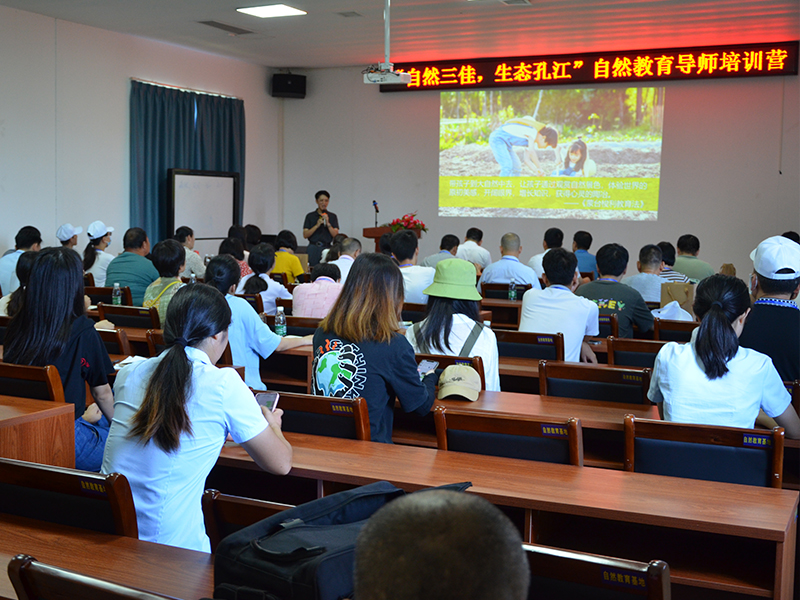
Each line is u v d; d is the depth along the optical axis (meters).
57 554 1.44
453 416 2.10
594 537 1.94
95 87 8.53
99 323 3.91
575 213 10.02
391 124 10.91
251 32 8.68
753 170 9.13
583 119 9.83
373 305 2.41
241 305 3.50
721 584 1.65
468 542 0.57
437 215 10.77
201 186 9.87
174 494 1.71
